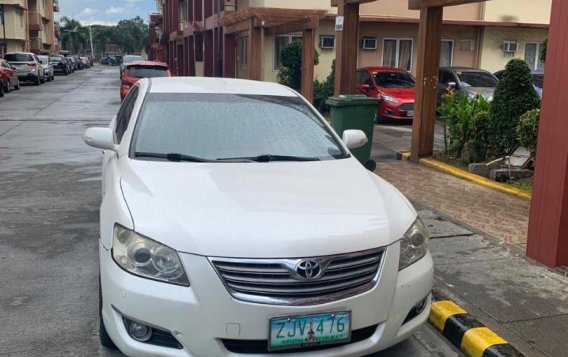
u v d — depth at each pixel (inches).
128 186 143.9
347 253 123.5
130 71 780.6
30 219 260.8
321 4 789.2
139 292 120.5
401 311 131.0
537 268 199.9
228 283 118.3
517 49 857.5
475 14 830.5
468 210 270.4
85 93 1121.4
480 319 164.2
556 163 193.2
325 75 832.3
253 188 142.3
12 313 168.4
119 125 210.1
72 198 299.1
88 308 173.0
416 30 839.7
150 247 122.8
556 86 189.6
